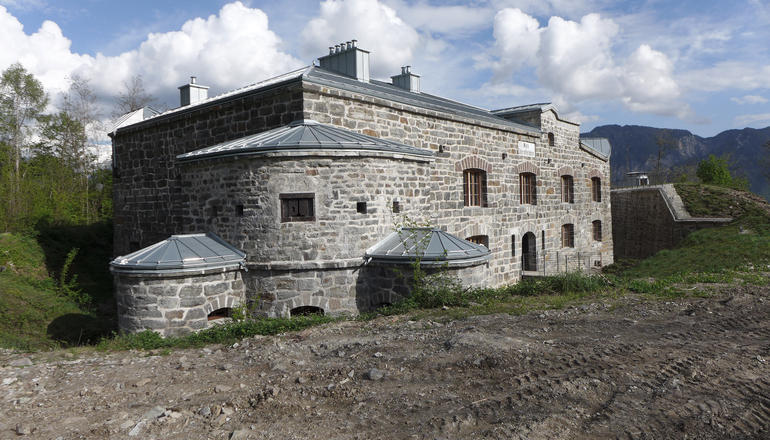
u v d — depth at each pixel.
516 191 17.48
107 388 5.66
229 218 10.12
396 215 10.73
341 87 11.11
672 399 4.56
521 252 18.17
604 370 5.27
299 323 8.78
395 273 9.84
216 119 12.44
